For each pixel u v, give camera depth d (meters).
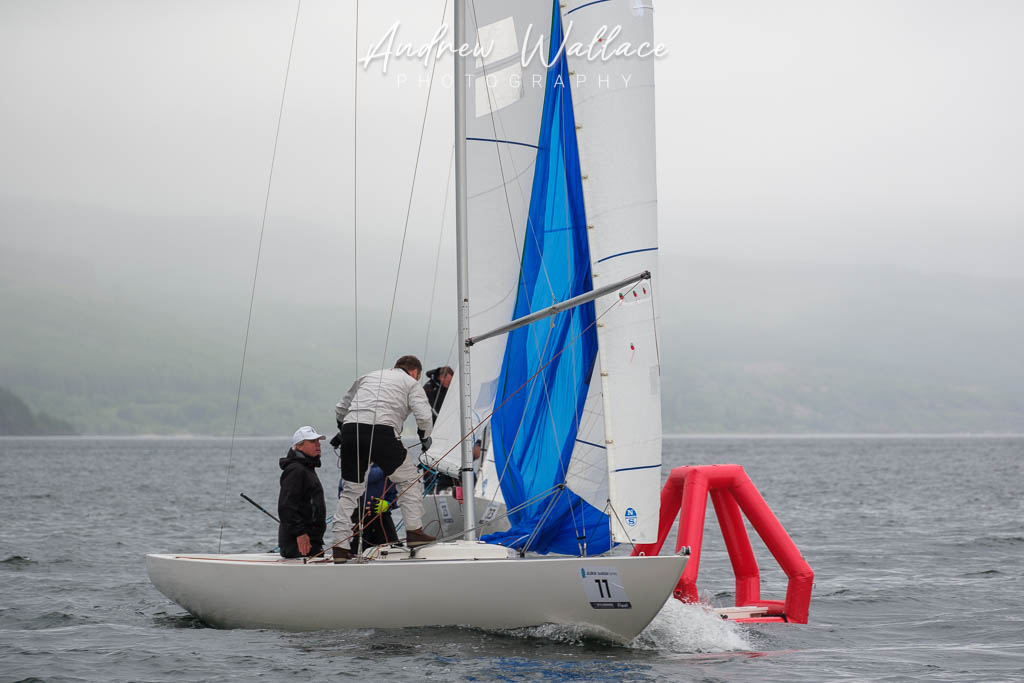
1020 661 27.88
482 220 30.38
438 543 28.50
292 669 24.36
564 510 29.00
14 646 27.88
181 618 33.19
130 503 96.56
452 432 33.78
